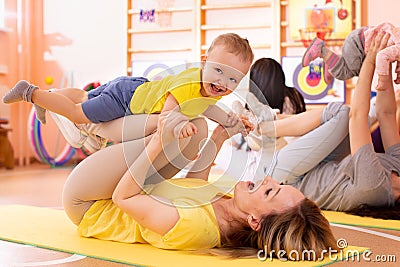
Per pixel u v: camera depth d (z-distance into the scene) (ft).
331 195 9.57
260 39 19.98
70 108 7.18
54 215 8.81
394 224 8.39
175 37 21.07
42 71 22.71
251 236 6.41
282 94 11.10
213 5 20.45
